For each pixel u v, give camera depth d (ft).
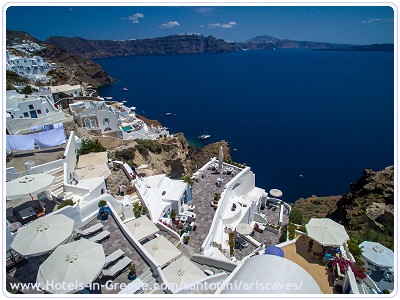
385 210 139.33
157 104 502.79
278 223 128.16
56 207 84.79
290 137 338.75
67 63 625.41
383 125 375.45
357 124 383.24
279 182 235.40
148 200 106.32
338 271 66.95
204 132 359.87
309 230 77.56
